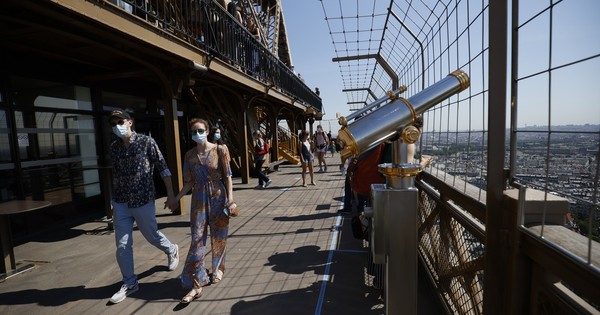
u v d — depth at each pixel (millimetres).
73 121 6195
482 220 1562
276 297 2871
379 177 2621
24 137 5297
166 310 2758
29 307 2920
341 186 8797
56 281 3441
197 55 5797
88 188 6512
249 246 4191
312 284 3092
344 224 5066
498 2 1305
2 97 4965
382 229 1193
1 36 4383
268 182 9039
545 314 1138
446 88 1185
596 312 890
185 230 5035
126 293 3041
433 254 2855
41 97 5594
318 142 12305
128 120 3012
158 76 5789
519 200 1185
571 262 938
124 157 3035
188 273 2934
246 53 8516
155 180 8555
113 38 4227
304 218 5508
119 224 3055
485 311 1395
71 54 5414
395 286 1205
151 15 4477
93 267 3791
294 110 17047
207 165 3020
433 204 2877
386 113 1133
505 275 1321
